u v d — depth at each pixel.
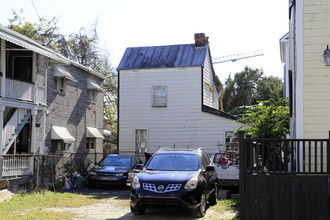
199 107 23.59
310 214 7.49
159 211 11.12
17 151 17.69
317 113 9.00
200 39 25.14
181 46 25.83
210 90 25.86
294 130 10.57
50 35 33.41
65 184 16.45
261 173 7.75
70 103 21.66
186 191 9.73
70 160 20.81
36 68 17.22
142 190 9.87
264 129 12.91
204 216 10.23
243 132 7.84
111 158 19.33
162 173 10.44
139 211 10.48
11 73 17.53
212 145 23.20
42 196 13.95
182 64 23.98
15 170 14.91
